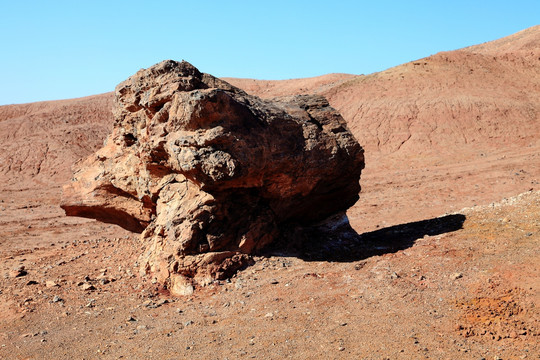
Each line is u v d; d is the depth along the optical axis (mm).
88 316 11055
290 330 9516
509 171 32781
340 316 9945
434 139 45344
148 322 10539
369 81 59875
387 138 46812
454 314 9547
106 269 14227
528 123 46312
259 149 12242
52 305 11750
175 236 12531
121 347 9422
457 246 12695
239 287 11812
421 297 10336
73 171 16969
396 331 9141
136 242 16609
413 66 61812
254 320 10094
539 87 56188
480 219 14781
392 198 29375
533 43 96562
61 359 9109
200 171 11750
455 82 56531
